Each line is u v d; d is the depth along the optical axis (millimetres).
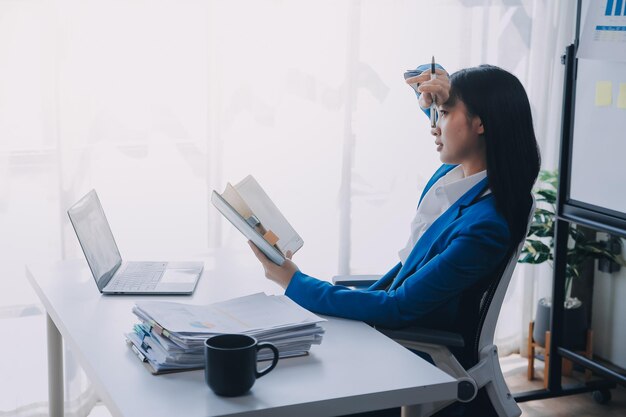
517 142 1769
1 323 2668
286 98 2943
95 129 2709
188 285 1906
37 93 2592
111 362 1430
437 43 3131
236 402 1265
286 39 2896
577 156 2840
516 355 3570
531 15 3291
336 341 1580
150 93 2754
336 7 2943
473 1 3162
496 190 1763
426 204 1994
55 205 2670
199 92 2811
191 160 2848
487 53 3236
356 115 3064
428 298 1701
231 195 1894
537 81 3352
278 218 1975
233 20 2816
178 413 1217
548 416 3010
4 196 2609
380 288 2066
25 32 2547
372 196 3158
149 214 2830
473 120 1801
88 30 2637
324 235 3092
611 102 2672
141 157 2785
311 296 1751
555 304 3029
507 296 3518
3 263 2643
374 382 1363
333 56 2973
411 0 3068
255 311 1570
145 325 1506
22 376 2717
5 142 2580
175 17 2742
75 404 2748
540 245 3131
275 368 1422
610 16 2650
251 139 2924
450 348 1802
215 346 1312
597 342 3494
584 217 2824
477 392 1783
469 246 1704
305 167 3018
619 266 3336
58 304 1776
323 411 1287
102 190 2758
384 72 3080
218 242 2922
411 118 3148
